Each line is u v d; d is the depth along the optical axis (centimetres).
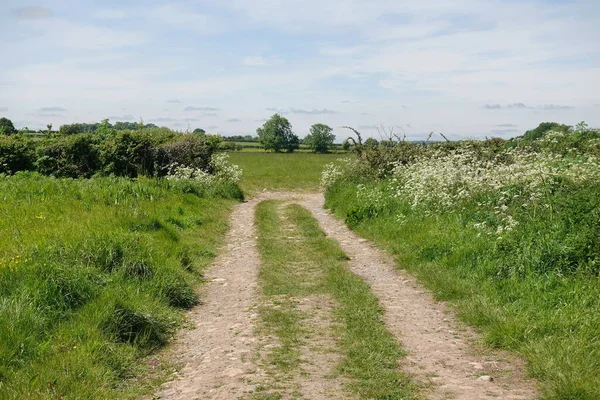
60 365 556
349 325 735
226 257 1208
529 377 562
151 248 977
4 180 1727
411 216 1349
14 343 572
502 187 1267
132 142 2397
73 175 2270
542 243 859
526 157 1543
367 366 589
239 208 2048
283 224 1634
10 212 1209
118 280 812
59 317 666
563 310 686
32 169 2228
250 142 12319
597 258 782
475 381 553
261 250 1254
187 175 2231
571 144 1655
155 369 612
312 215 1827
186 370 605
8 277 709
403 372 577
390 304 844
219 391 529
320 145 9369
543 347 605
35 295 666
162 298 830
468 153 1711
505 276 852
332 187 2227
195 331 745
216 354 644
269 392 520
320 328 728
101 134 2473
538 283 775
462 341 680
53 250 846
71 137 2331
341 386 537
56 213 1228
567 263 802
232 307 848
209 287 966
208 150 2648
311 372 575
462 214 1220
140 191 1650
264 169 3903
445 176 1410
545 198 1074
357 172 2194
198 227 1452
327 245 1261
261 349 648
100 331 645
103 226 1102
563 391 503
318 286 948
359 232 1440
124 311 699
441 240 1083
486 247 965
